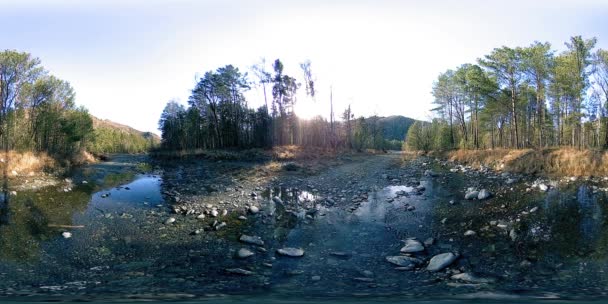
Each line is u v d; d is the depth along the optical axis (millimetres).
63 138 31797
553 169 16641
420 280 7293
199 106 54188
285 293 6426
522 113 35938
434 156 33812
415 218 12367
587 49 25453
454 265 8195
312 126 52219
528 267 7852
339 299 6066
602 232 9328
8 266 7879
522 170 17938
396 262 8422
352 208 14047
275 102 52000
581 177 14914
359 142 57719
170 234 10602
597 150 16844
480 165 22141
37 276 7402
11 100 26938
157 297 6086
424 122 59531
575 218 10477
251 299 6055
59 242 9633
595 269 7551
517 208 11992
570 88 26469
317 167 27844
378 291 6574
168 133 54656
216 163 33125
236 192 17266
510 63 29828
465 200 13945
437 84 45344
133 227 11242
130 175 23641
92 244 9609
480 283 6992
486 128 44281
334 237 10617
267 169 26453
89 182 19141
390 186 18500
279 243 10047
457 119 47406
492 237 9891
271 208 14023
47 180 17719
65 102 31891
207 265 8203
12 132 25609
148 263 8305
